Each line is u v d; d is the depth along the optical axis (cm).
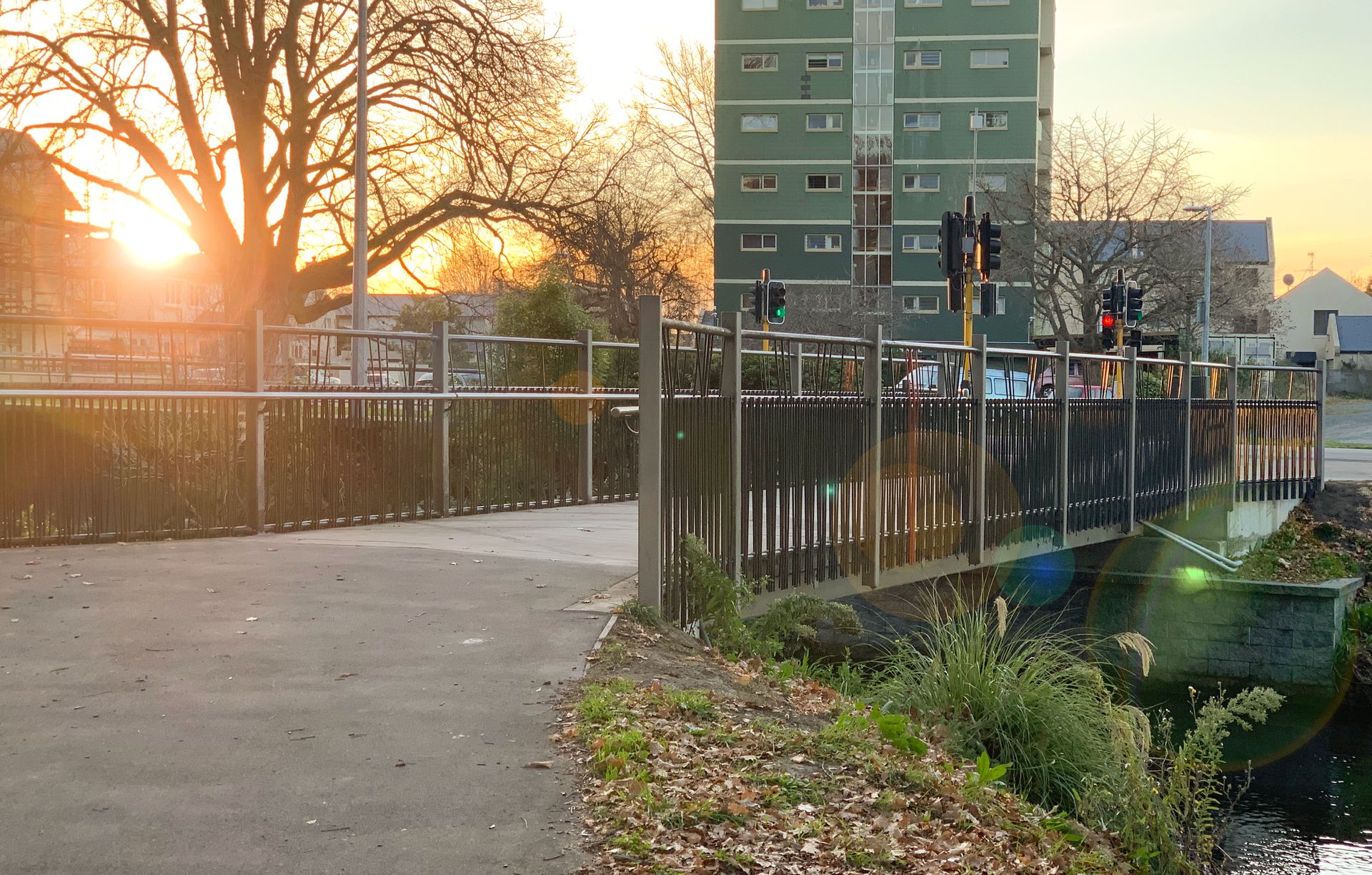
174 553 915
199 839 404
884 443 1061
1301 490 2227
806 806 471
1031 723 739
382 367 1195
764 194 6750
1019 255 5309
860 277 6712
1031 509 1345
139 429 984
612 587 808
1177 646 1781
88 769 464
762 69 6719
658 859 401
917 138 6656
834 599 1011
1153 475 1691
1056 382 1407
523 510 1342
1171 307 5212
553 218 3091
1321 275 10506
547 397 1383
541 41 2942
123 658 616
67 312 2742
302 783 455
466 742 505
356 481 1148
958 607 869
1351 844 1194
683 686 617
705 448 809
